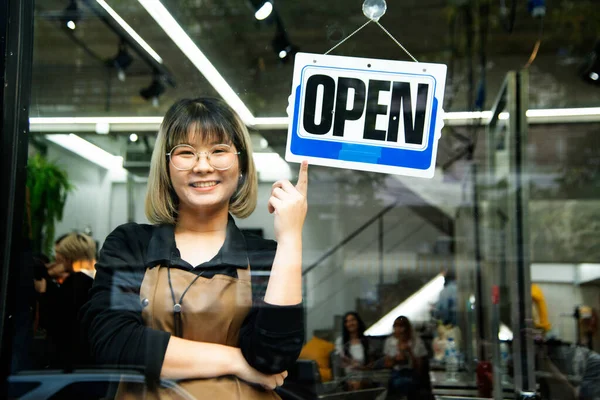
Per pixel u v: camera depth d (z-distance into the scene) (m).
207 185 1.38
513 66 4.28
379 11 1.79
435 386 2.69
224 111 1.46
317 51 1.84
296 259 1.32
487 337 4.13
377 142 1.41
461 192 5.32
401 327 2.54
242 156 1.42
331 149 1.42
